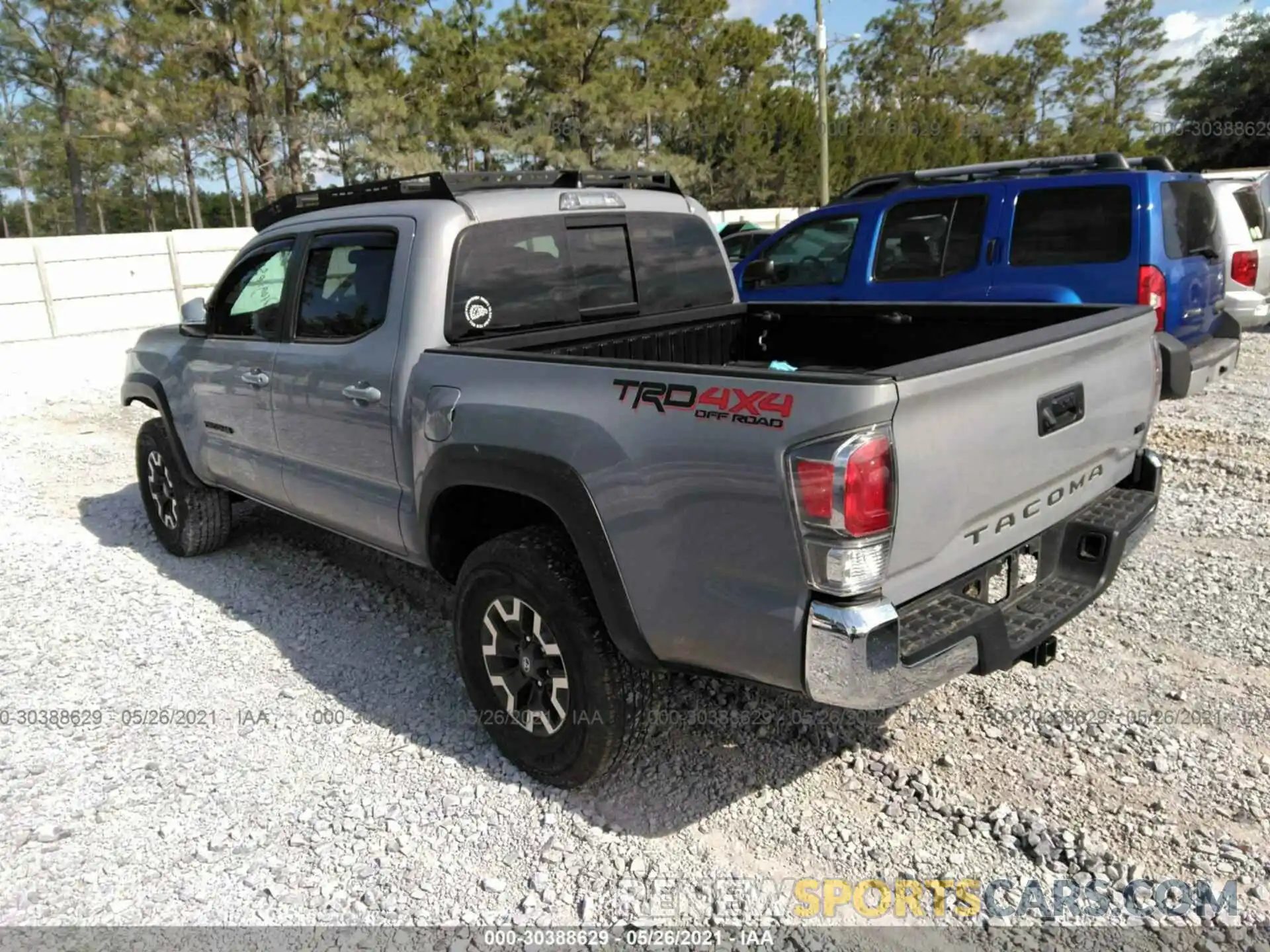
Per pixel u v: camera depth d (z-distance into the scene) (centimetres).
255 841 294
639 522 266
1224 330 699
